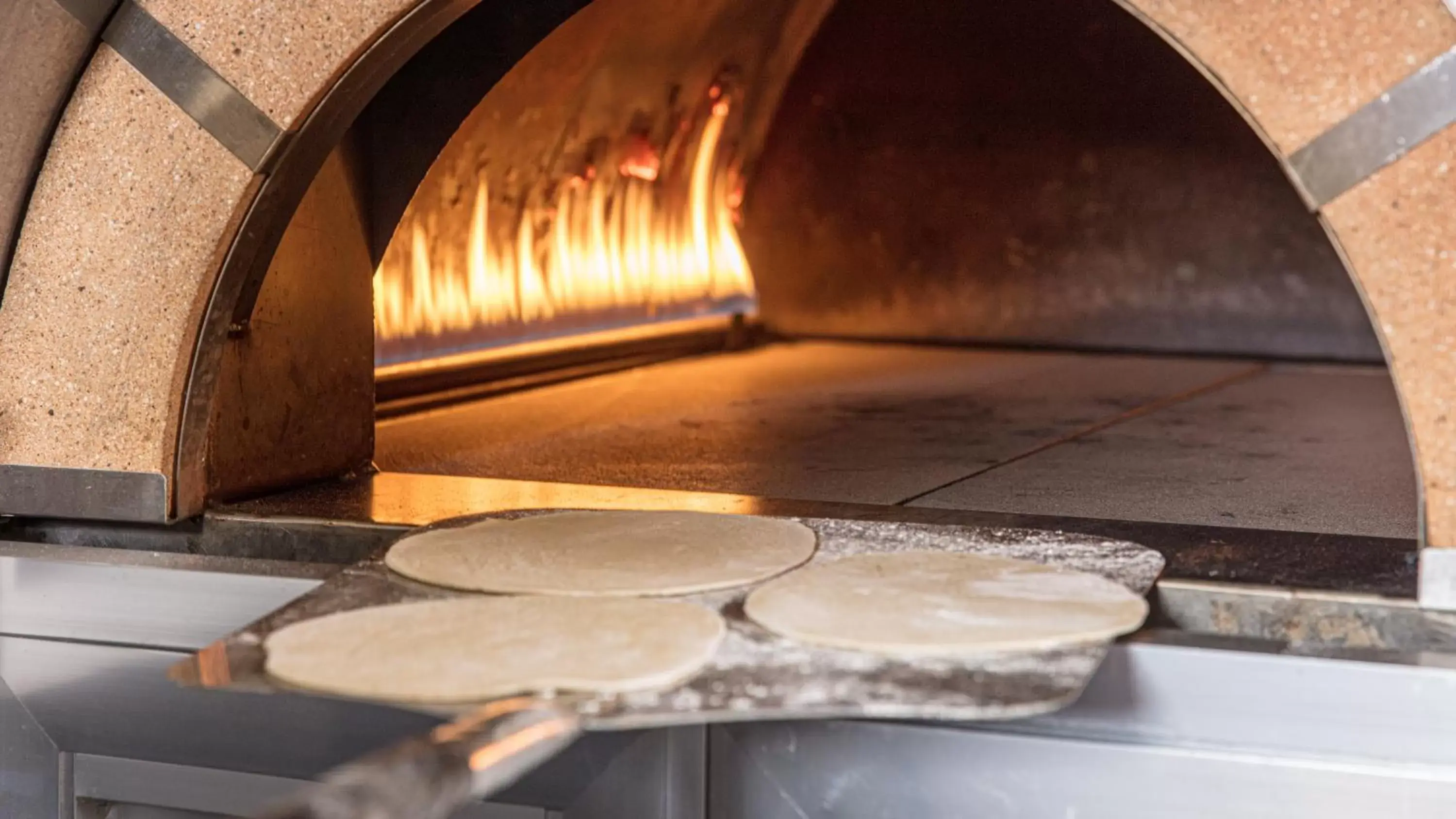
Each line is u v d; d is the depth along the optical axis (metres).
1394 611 1.14
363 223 1.50
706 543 1.24
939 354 3.12
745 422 2.10
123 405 1.33
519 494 1.43
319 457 1.47
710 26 2.51
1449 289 1.13
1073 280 3.16
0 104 1.27
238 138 1.29
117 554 1.28
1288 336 3.05
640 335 2.77
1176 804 1.10
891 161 3.20
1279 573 1.20
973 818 1.12
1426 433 1.14
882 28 3.07
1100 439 1.98
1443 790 1.06
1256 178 3.00
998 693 1.00
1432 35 1.12
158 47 1.29
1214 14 1.15
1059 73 3.04
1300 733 1.08
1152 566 1.20
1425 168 1.12
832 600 1.12
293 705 1.19
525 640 1.06
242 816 1.23
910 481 1.63
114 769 1.26
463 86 1.49
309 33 1.27
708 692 1.01
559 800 1.15
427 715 1.16
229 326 1.34
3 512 1.35
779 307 3.34
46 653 1.26
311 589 1.21
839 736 1.12
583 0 1.46
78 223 1.32
